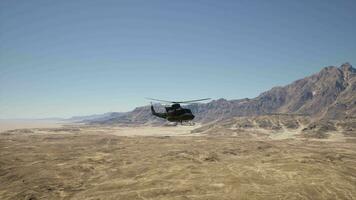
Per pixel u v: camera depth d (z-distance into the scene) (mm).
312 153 135375
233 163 111562
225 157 126312
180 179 87812
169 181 85812
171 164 109812
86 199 70938
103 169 102188
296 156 126438
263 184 82000
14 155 127000
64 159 119812
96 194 74625
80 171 98812
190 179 87688
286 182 84062
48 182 84750
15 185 81938
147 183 83750
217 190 76688
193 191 76000
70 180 87625
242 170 99062
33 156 125750
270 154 133875
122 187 80438
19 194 74125
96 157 125500
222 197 71250
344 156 127062
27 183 83688
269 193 74250
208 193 74375
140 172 97438
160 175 92938
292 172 95688
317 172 95562
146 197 72000
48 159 119188
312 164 107688
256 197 71188
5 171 97000
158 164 109875
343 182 84375
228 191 75812
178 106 47031
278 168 101812
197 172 96500
